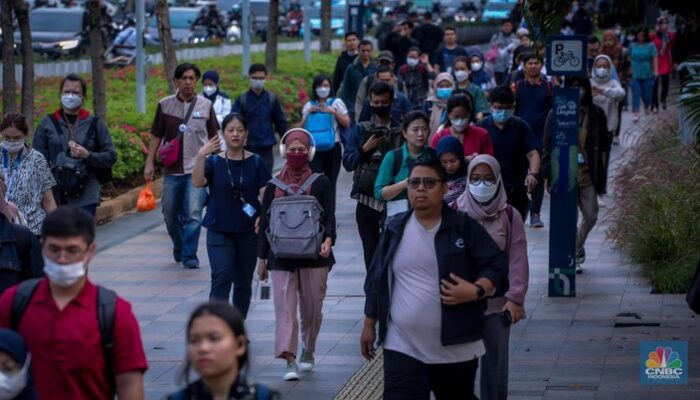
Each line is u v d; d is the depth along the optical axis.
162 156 17.78
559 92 15.44
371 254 14.84
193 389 6.43
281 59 46.84
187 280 17.31
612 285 16.41
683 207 17.14
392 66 23.19
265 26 74.62
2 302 7.50
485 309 9.23
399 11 71.88
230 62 43.19
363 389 12.04
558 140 15.51
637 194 18.00
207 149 13.02
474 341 9.00
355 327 14.58
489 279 8.84
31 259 9.02
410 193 8.95
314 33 76.06
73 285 7.42
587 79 16.16
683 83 13.72
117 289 16.75
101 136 15.53
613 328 14.17
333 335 14.21
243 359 6.48
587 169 16.48
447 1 94.31
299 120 34.75
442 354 8.93
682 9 12.91
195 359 6.31
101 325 7.36
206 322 6.32
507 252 10.38
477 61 31.56
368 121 15.01
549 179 15.63
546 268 17.61
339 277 17.36
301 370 12.66
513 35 38.78
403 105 17.47
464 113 13.81
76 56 51.12
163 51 30.56
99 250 19.58
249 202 13.08
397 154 13.04
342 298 16.08
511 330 14.13
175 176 17.84
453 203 10.85
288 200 12.28
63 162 15.24
